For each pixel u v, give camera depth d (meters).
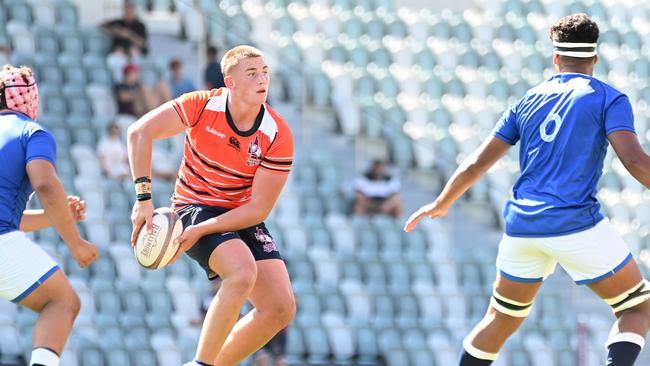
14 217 19.25
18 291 19.14
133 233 19.28
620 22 81.25
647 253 60.59
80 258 19.45
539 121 18.98
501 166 61.66
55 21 59.06
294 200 54.16
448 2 79.00
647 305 19.09
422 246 54.31
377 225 53.94
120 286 46.34
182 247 19.20
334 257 51.81
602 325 52.38
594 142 18.56
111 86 56.25
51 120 52.78
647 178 18.12
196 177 19.84
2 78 19.80
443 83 68.62
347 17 73.12
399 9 77.19
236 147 19.48
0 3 58.41
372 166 54.97
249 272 19.00
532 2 80.62
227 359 20.08
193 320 46.16
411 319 50.78
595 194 18.95
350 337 48.59
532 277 19.33
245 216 19.41
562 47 19.28
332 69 68.12
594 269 18.73
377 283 52.28
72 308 19.39
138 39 56.97
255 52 19.42
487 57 73.56
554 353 50.62
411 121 64.81
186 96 19.58
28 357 42.41
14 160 19.22
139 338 45.00
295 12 72.25
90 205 49.81
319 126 56.19
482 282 53.75
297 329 47.94
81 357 42.91
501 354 50.06
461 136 64.12
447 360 48.84
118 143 51.69
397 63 70.94
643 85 76.00
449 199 20.34
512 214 19.20
